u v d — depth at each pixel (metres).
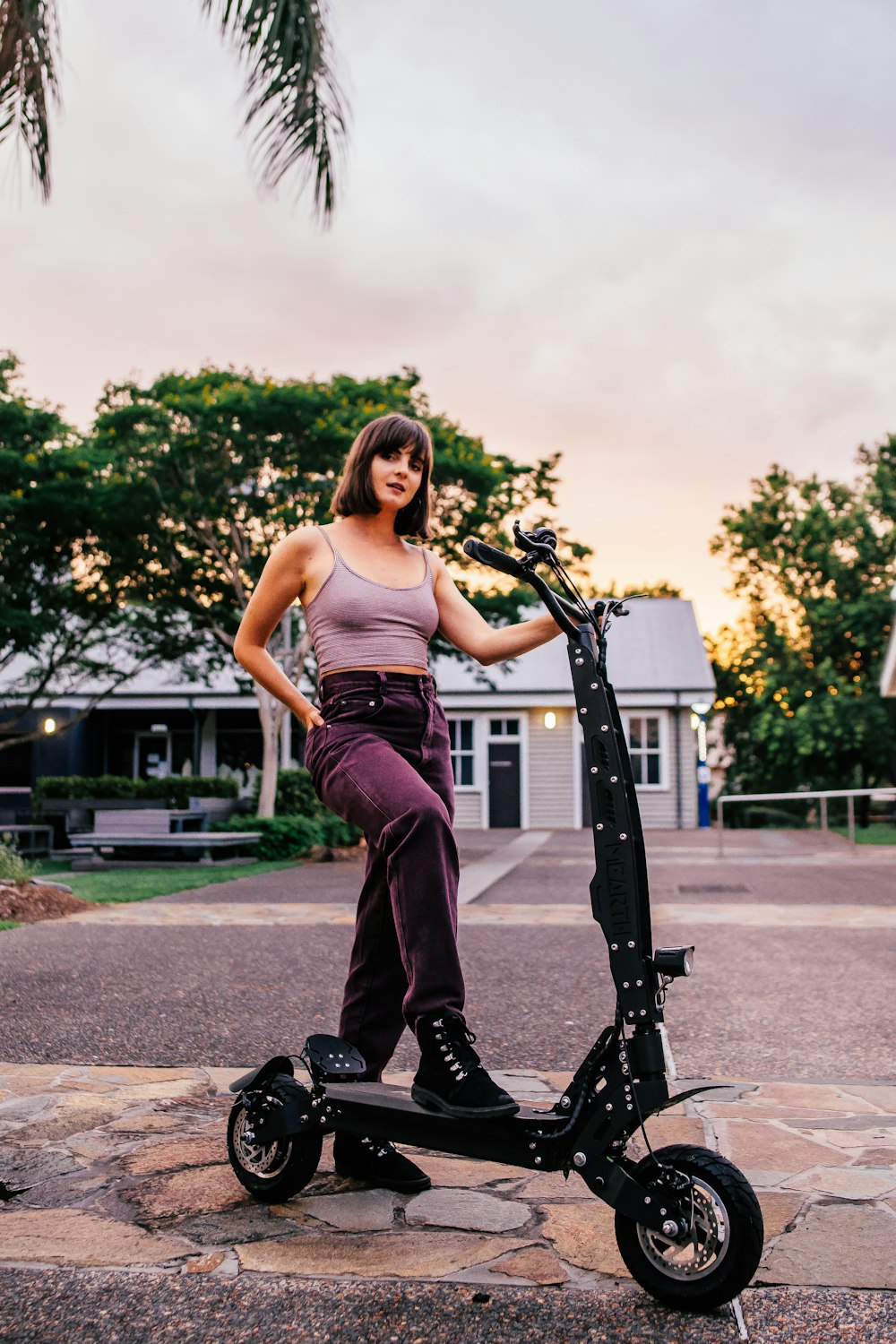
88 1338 1.82
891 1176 2.64
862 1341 1.80
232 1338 1.82
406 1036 4.34
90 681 23.44
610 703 2.12
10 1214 2.38
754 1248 1.84
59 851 17.14
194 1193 2.51
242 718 25.72
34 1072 3.67
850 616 27.38
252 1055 3.92
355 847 15.88
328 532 2.63
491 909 8.62
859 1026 4.37
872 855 14.92
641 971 2.00
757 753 29.64
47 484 14.00
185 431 13.97
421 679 2.55
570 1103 2.06
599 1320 1.88
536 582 2.16
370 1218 2.37
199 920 7.83
